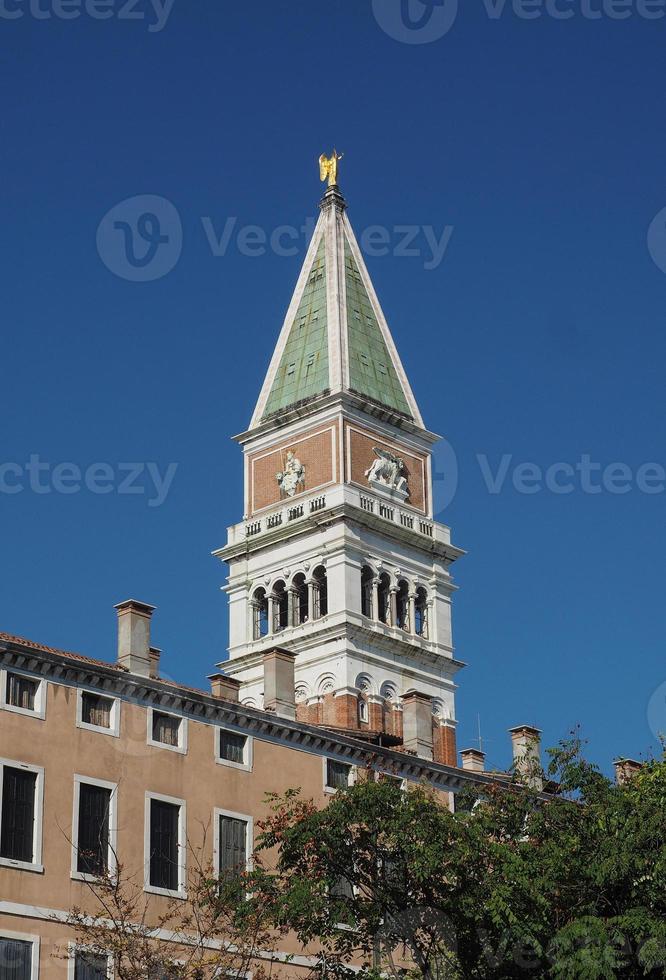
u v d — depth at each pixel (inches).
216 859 3430.1
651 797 3125.0
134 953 3011.8
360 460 6658.5
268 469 6786.4
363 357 6934.1
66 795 3250.5
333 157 7475.4
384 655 6373.0
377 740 4050.2
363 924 3147.1
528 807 3196.4
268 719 3614.7
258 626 6579.7
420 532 6702.8
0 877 3105.3
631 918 2920.8
